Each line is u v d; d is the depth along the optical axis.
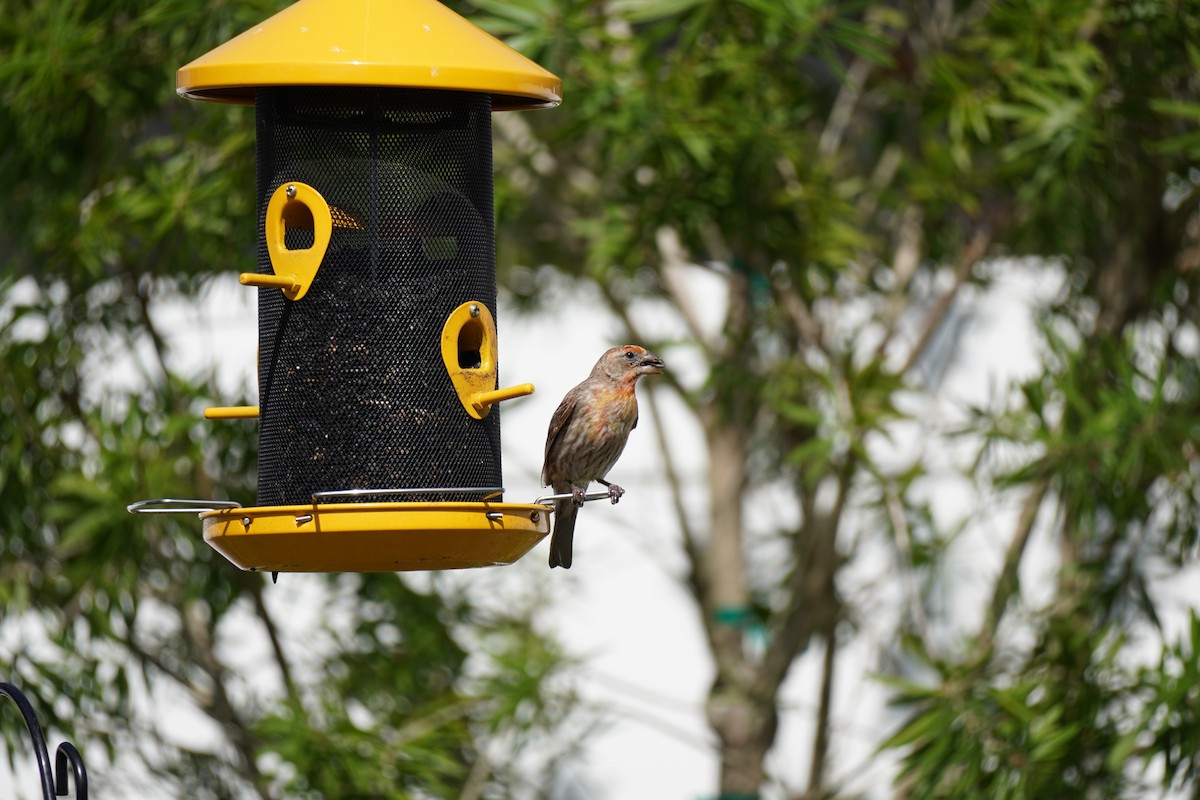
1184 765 13.66
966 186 14.38
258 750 13.70
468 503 8.00
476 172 9.30
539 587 16.97
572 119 13.41
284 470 9.07
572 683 15.62
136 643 14.90
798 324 14.82
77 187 14.00
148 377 14.30
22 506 13.92
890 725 17.67
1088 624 14.11
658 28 13.42
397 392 8.98
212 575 14.51
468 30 8.73
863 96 16.34
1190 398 14.05
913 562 15.02
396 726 15.07
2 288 13.86
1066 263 15.70
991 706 13.65
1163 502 14.45
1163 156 14.08
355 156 9.05
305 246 9.09
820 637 17.09
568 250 17.50
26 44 13.27
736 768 16.30
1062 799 13.68
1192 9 13.17
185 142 13.92
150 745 15.01
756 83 13.78
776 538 17.66
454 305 9.12
